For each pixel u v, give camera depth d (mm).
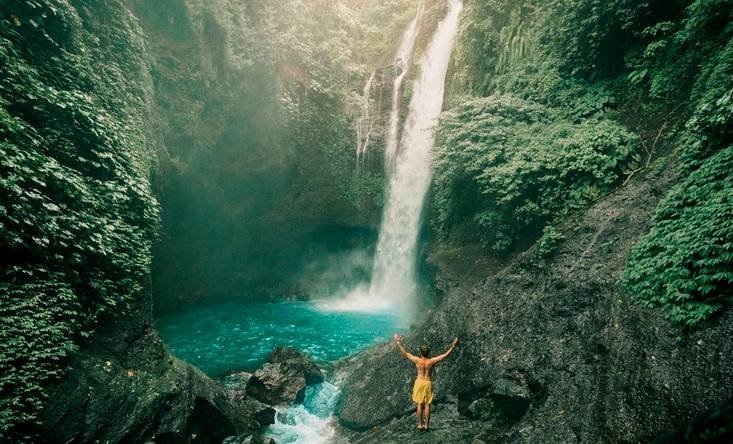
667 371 5395
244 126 18297
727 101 6559
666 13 10445
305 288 23953
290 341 15617
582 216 9750
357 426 9172
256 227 22125
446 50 22000
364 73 24375
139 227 9875
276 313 20047
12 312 6195
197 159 16812
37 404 5949
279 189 21250
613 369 6137
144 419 7262
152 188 13414
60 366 6527
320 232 24250
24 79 7992
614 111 11219
